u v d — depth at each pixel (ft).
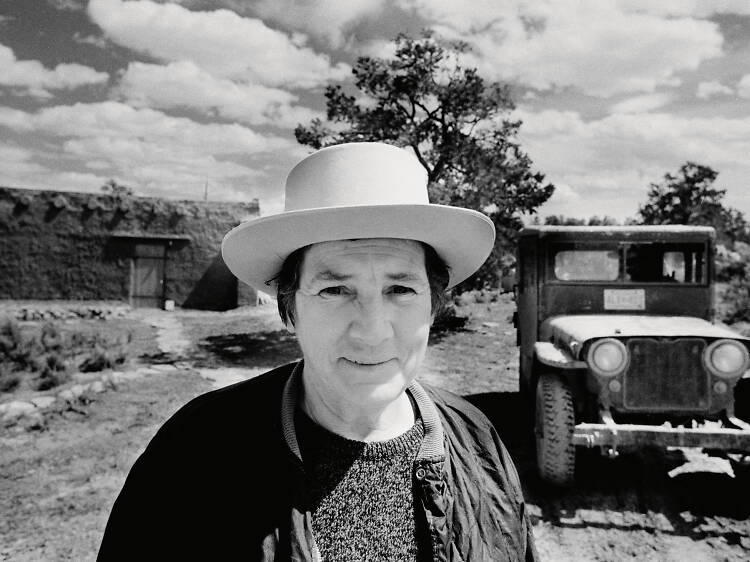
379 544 3.00
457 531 3.17
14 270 58.80
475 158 40.52
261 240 3.14
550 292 16.47
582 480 13.84
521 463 14.97
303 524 2.89
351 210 2.76
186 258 63.00
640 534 11.35
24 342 33.88
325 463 3.09
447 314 45.55
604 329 13.07
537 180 41.81
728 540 11.10
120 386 25.46
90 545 11.37
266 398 3.40
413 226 2.91
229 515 2.93
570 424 12.33
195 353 35.73
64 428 19.10
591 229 16.21
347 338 2.89
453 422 3.70
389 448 3.16
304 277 3.04
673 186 112.57
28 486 14.19
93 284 60.85
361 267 2.88
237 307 62.44
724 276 70.44
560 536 11.28
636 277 16.39
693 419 12.71
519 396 21.50
